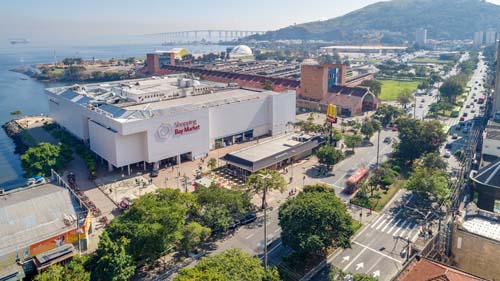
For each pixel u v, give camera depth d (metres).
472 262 69.19
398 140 169.88
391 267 81.81
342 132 178.88
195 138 147.38
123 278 71.44
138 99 160.75
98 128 138.75
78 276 67.12
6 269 76.69
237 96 174.12
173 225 80.75
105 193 118.94
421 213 103.88
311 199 84.81
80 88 183.00
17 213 88.12
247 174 130.50
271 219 102.94
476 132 176.62
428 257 66.00
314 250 78.12
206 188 100.50
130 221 81.12
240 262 66.12
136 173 135.00
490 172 97.69
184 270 62.00
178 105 150.88
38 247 81.31
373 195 116.69
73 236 86.69
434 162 127.00
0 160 163.12
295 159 148.25
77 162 145.25
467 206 94.81
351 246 85.62
